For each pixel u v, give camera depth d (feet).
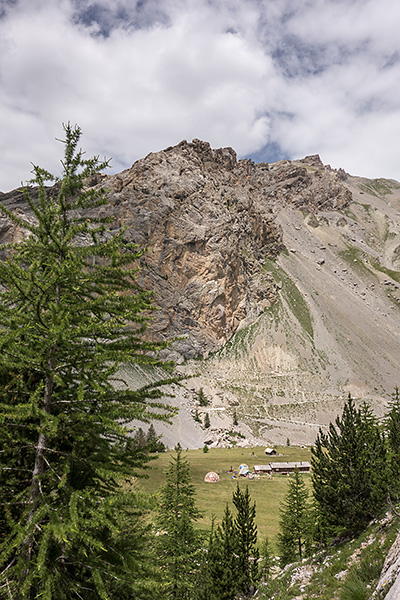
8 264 22.49
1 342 20.61
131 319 26.48
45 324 23.86
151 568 24.80
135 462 26.07
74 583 22.77
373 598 30.07
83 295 27.61
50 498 23.52
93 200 28.04
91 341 26.48
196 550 66.23
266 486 224.94
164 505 70.08
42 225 26.40
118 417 24.48
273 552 120.57
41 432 21.62
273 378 530.68
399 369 569.23
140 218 565.12
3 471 23.31
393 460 72.84
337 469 71.82
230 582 65.31
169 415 26.00
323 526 73.00
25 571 20.71
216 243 622.95
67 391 24.93
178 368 500.33
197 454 320.70
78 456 24.73
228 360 555.28
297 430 411.13
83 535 20.07
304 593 51.16
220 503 183.62
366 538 57.98
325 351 592.60
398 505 59.72
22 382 25.61
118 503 22.27
